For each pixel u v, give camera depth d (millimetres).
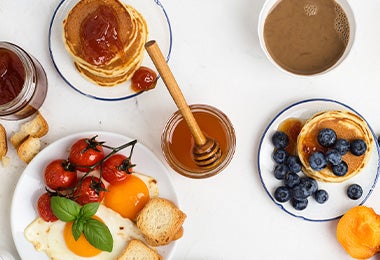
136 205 661
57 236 660
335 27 637
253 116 681
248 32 676
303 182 654
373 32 680
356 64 682
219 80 680
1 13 669
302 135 649
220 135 650
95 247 625
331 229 685
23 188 653
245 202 683
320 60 644
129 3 655
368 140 653
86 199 642
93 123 678
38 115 666
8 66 631
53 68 674
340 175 641
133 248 656
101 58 622
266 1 629
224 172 682
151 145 681
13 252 678
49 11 670
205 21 676
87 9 625
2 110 621
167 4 675
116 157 645
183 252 683
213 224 683
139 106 678
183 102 596
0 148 662
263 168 667
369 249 667
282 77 679
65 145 653
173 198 660
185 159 647
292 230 685
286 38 643
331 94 682
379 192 683
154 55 565
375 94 683
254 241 685
